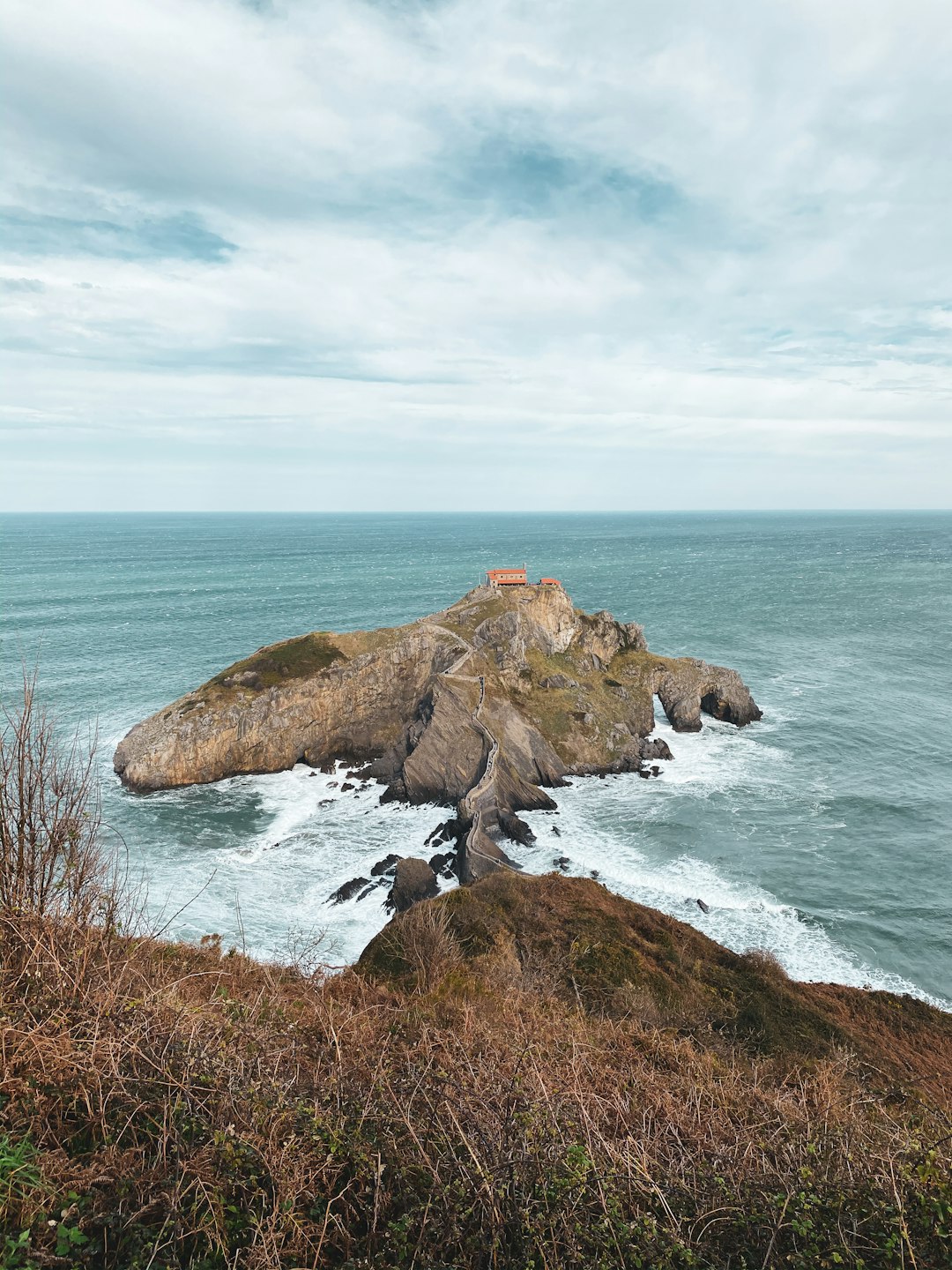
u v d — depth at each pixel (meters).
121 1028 6.57
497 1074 7.98
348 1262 5.07
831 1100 9.94
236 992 10.37
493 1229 5.45
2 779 7.83
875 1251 5.60
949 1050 23.86
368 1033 9.59
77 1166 5.24
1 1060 5.80
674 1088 9.58
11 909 7.32
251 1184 5.42
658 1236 5.59
